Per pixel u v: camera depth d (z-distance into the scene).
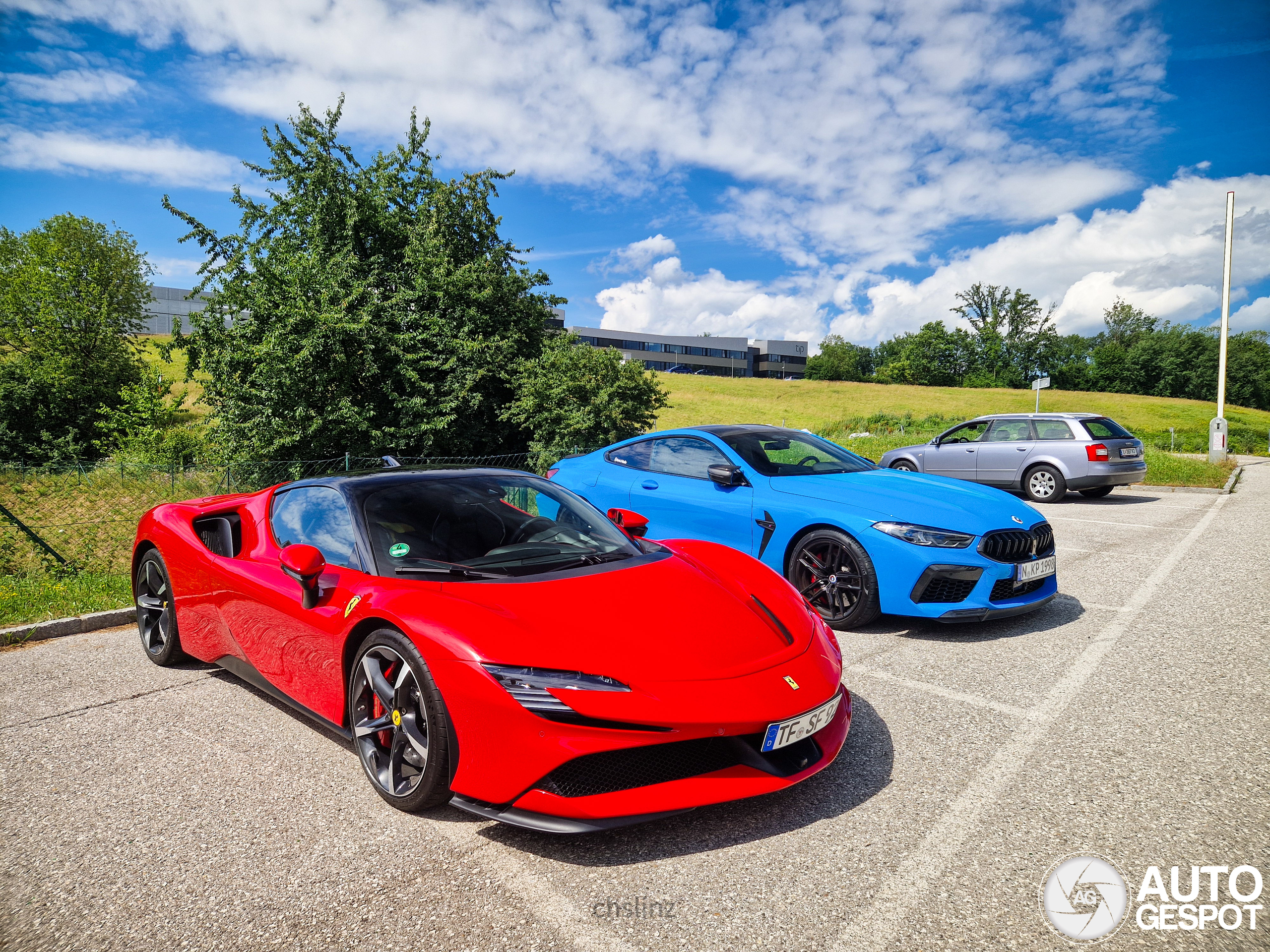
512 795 2.17
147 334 42.53
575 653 2.24
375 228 12.68
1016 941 1.78
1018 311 95.19
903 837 2.27
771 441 5.68
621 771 2.17
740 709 2.21
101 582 5.93
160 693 3.71
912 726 3.12
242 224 12.13
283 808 2.54
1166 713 3.19
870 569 4.40
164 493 11.08
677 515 5.40
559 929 1.87
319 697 2.92
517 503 3.37
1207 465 15.98
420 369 11.99
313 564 2.75
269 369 10.38
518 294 13.60
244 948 1.82
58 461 23.17
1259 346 86.06
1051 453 11.46
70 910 2.00
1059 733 3.02
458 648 2.28
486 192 13.73
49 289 30.56
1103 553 6.95
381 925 1.90
